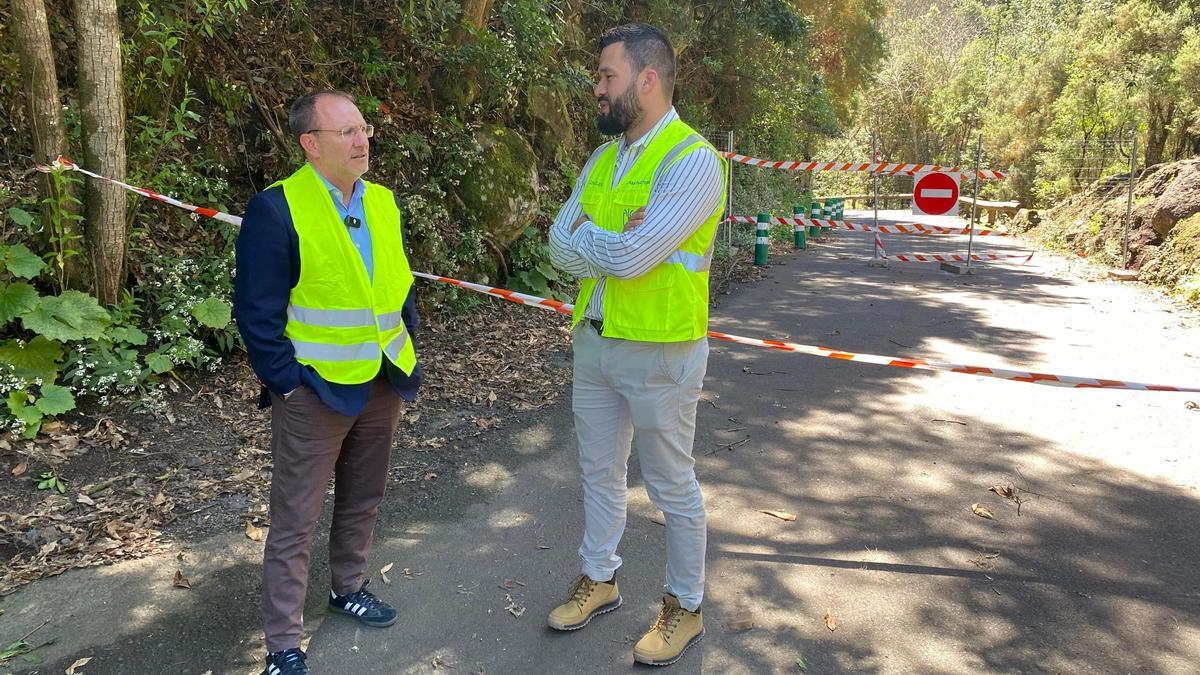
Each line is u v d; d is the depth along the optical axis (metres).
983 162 29.73
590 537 2.88
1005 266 13.12
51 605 2.89
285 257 2.39
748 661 2.70
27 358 4.24
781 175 21.08
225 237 5.35
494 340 6.70
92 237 4.51
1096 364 6.63
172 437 4.24
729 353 6.89
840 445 4.74
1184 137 18.88
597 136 11.66
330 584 3.11
